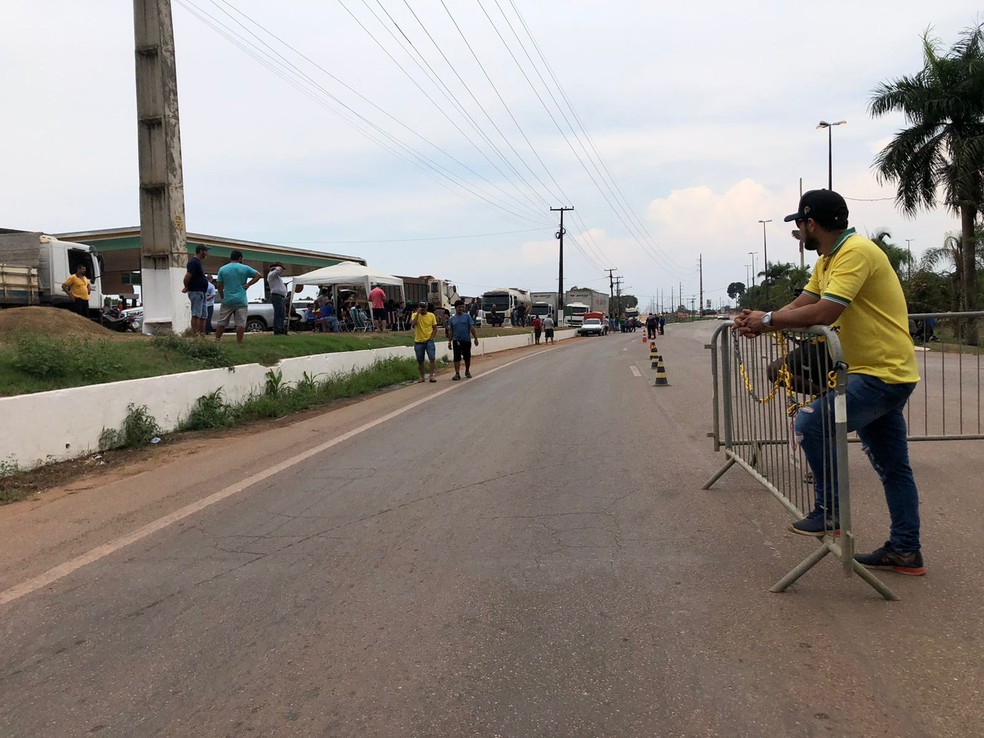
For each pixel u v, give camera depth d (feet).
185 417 32.78
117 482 23.06
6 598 13.64
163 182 48.08
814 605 12.37
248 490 21.33
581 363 72.49
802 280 173.88
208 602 13.20
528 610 12.53
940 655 10.58
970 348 24.29
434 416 35.68
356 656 11.05
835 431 12.34
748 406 18.75
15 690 10.31
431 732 9.07
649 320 129.80
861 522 16.66
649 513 17.94
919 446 24.80
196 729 9.27
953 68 79.66
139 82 48.08
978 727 8.87
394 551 15.69
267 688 10.21
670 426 30.58
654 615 12.19
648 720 9.20
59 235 110.73
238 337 44.39
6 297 58.75
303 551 15.83
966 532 15.78
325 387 45.75
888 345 12.95
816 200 13.32
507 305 197.06
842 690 9.75
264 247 127.75
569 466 23.41
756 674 10.21
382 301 84.23
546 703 9.64
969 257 82.12
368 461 25.07
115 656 11.25
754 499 18.90
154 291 48.47
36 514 19.47
